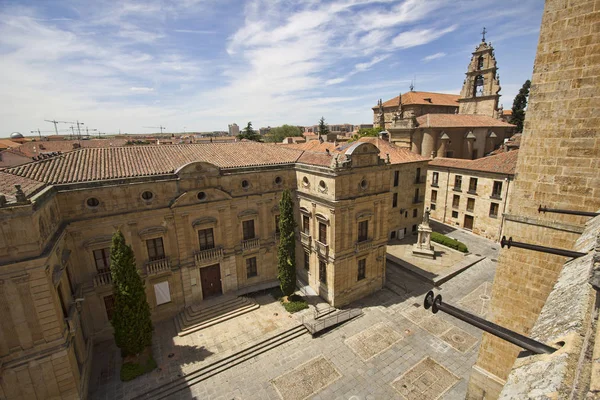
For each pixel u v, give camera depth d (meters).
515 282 17.27
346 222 30.62
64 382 20.09
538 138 15.45
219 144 37.53
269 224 34.38
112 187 25.83
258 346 26.38
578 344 4.68
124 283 22.89
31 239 18.14
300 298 32.62
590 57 13.38
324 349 26.50
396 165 45.66
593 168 13.97
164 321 29.73
